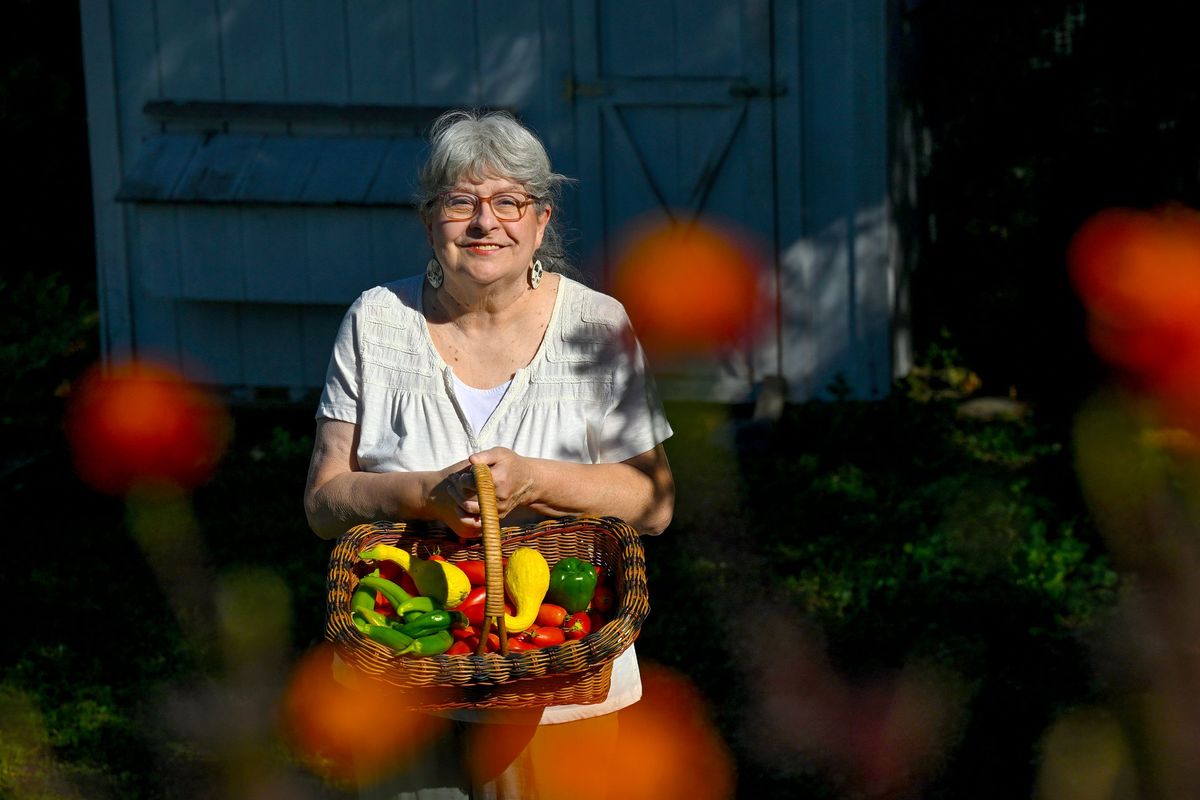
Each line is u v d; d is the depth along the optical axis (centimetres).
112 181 821
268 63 799
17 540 666
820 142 763
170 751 484
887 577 593
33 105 964
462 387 320
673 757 472
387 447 320
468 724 308
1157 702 491
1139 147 847
